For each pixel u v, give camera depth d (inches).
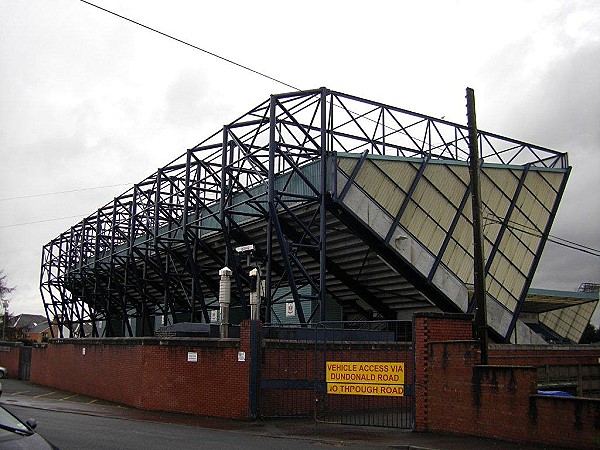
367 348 866.1
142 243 1626.5
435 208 1268.5
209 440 610.5
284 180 1216.2
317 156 1176.8
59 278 2345.0
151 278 1900.8
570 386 929.5
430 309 1301.7
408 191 1216.8
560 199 1542.8
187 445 568.7
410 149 1273.4
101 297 2076.8
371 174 1164.5
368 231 1155.9
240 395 806.5
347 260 1264.8
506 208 1425.9
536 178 1498.5
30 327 5103.3
